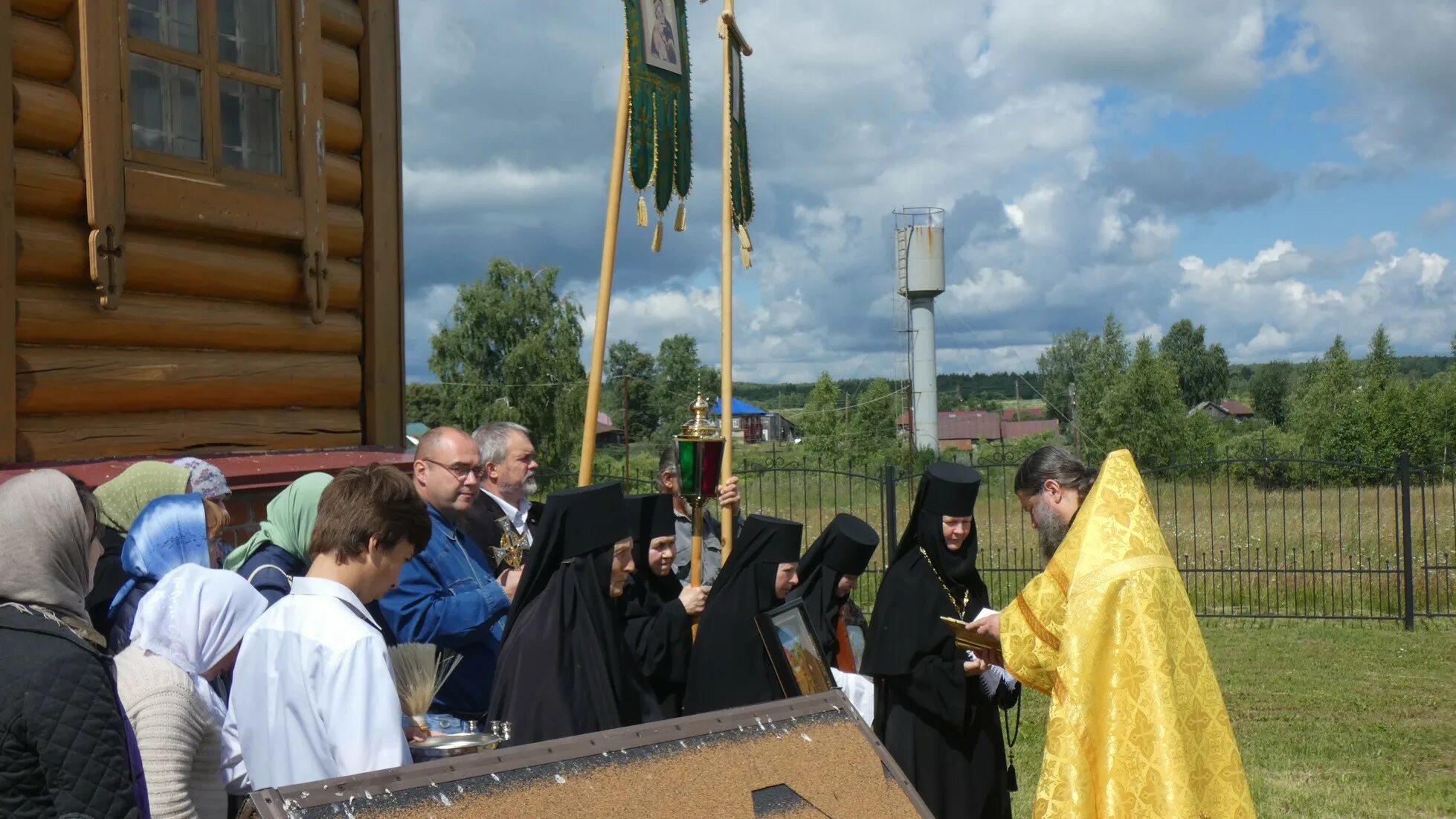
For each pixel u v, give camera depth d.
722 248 4.80
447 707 3.62
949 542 4.41
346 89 5.43
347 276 5.40
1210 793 2.93
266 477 4.62
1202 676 2.98
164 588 2.57
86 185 4.13
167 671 2.46
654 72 4.69
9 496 2.32
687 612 4.08
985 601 4.53
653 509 4.32
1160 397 40.34
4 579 2.25
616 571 3.46
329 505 2.50
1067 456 3.72
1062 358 93.62
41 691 2.15
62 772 2.14
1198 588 13.32
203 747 2.49
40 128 4.03
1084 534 3.10
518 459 4.67
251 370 4.86
